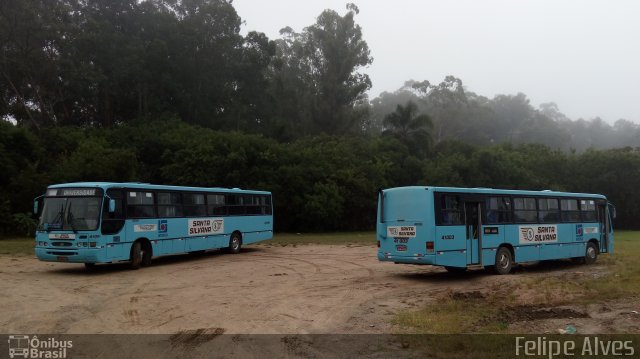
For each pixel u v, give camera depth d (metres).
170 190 20.88
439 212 15.91
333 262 21.34
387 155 55.66
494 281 15.78
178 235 21.08
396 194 16.53
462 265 16.30
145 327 9.64
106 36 51.12
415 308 11.47
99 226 17.12
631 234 50.97
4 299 12.42
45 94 49.84
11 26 45.94
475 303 11.80
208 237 23.00
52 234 17.14
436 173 52.91
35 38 47.50
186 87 57.00
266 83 63.88
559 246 19.70
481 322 9.88
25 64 46.22
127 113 57.28
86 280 15.86
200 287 14.52
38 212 18.03
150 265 19.80
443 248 15.83
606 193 62.81
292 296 13.07
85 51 50.06
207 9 58.72
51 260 17.17
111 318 10.41
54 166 40.66
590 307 11.22
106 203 17.44
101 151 40.97
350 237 39.06
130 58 51.47
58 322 10.05
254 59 60.75
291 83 76.00
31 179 37.38
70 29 48.75
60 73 48.19
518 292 13.34
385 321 10.17
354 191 49.41
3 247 26.77
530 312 10.71
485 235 17.09
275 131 58.78
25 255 23.23
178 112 56.97
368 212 51.28
